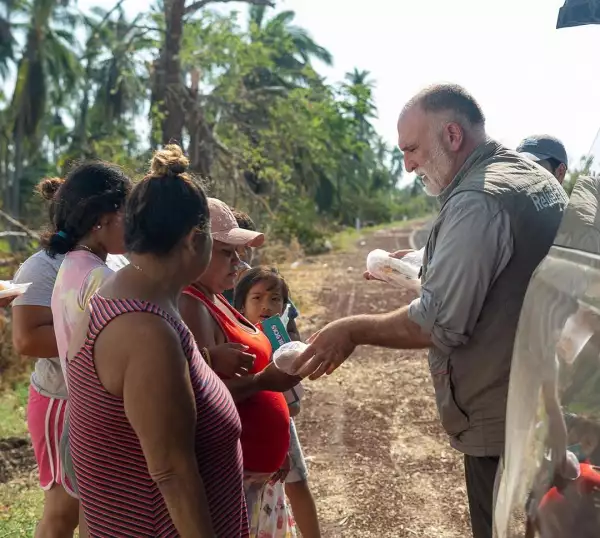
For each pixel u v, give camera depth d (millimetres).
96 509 2279
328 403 7430
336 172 43812
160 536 2229
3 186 36031
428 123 3053
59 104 39000
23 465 5621
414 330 2854
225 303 3162
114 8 19094
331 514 4938
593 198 2207
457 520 4820
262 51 20938
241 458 2498
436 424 6684
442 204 3201
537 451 2137
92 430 2229
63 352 2984
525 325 2418
